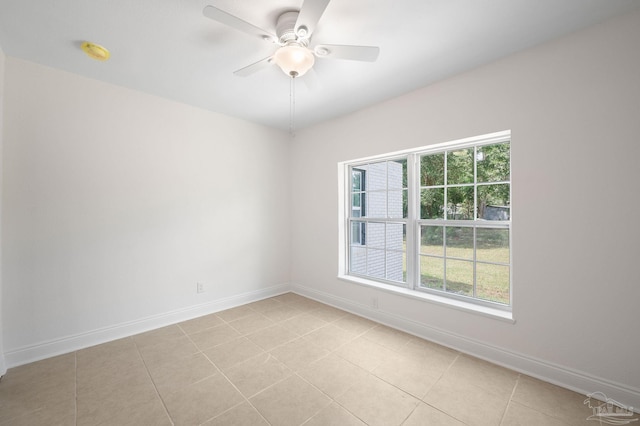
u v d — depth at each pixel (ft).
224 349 7.64
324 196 11.50
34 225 7.04
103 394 5.78
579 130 5.76
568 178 5.89
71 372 6.55
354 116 10.29
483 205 7.77
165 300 9.27
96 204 7.95
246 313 10.31
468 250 7.99
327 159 11.35
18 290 6.85
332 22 5.49
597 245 5.59
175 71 7.47
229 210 10.91
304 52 5.45
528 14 5.24
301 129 12.50
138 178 8.70
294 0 4.94
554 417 5.11
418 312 8.44
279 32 5.43
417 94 8.42
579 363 5.79
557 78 6.00
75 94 7.59
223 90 8.62
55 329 7.34
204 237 10.21
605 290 5.50
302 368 6.72
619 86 5.34
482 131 7.08
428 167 8.93
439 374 6.46
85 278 7.79
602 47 5.49
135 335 8.50
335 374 6.48
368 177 10.77
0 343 6.45
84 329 7.77
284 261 12.90
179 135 9.55
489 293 7.59
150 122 8.91
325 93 8.78
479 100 7.14
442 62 6.95
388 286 9.54
